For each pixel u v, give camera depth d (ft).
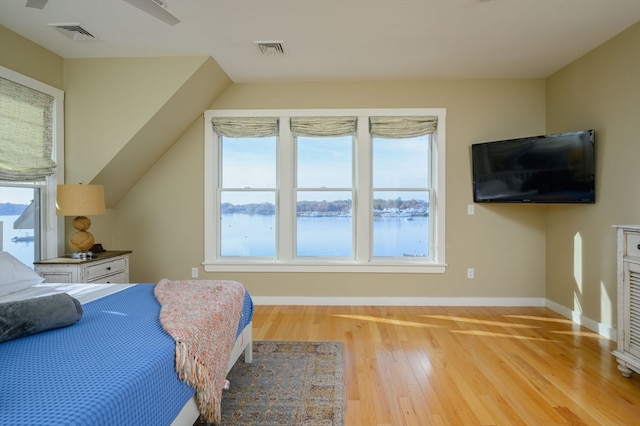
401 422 6.07
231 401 6.64
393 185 13.23
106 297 6.51
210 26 8.96
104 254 10.69
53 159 10.44
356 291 12.92
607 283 9.86
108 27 9.00
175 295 6.39
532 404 6.61
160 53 10.53
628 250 7.57
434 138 13.04
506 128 12.67
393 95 12.78
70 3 7.89
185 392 4.49
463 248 12.80
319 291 12.96
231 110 12.92
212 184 13.01
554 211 12.21
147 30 9.16
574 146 10.35
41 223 10.23
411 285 12.86
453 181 12.78
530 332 10.23
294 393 6.95
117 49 10.23
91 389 3.23
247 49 10.28
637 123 8.86
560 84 11.78
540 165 10.99
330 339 9.69
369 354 8.73
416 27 8.98
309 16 8.45
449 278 12.82
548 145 10.83
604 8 8.13
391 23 8.79
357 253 13.00
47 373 3.52
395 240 13.24
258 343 9.39
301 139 13.24
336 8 8.10
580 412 6.36
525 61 11.16
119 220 13.07
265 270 12.98
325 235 13.29
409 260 13.14
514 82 12.66
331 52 10.45
